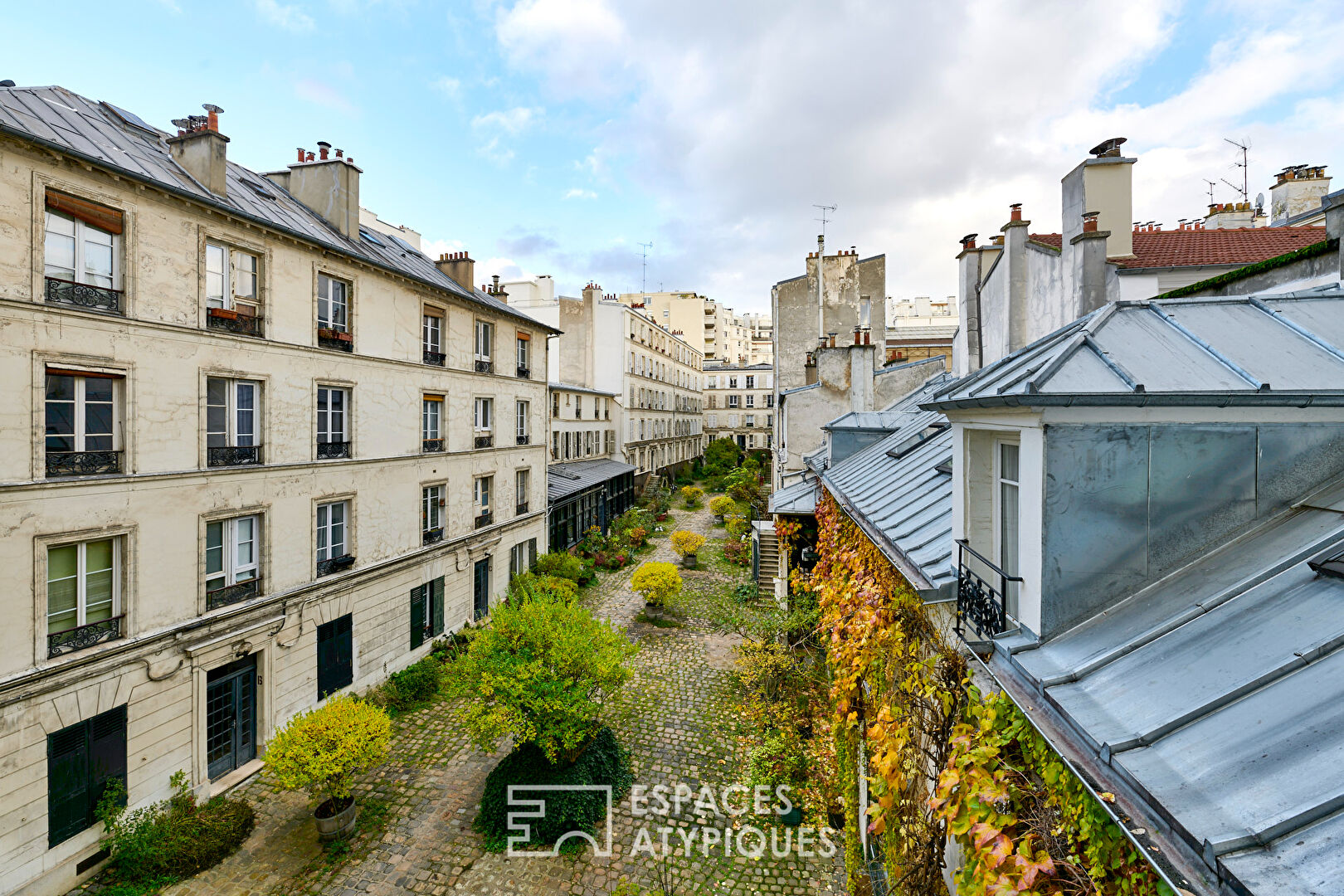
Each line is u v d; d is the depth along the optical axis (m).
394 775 10.91
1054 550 3.55
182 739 9.69
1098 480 3.54
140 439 9.20
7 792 7.63
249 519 11.14
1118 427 3.52
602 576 23.61
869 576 7.49
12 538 7.73
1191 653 2.95
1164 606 3.35
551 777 9.54
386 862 8.81
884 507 7.11
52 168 8.18
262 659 11.16
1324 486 3.52
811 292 30.25
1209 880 2.05
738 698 13.69
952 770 3.66
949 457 7.37
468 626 17.31
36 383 8.00
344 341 13.16
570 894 8.27
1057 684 3.17
